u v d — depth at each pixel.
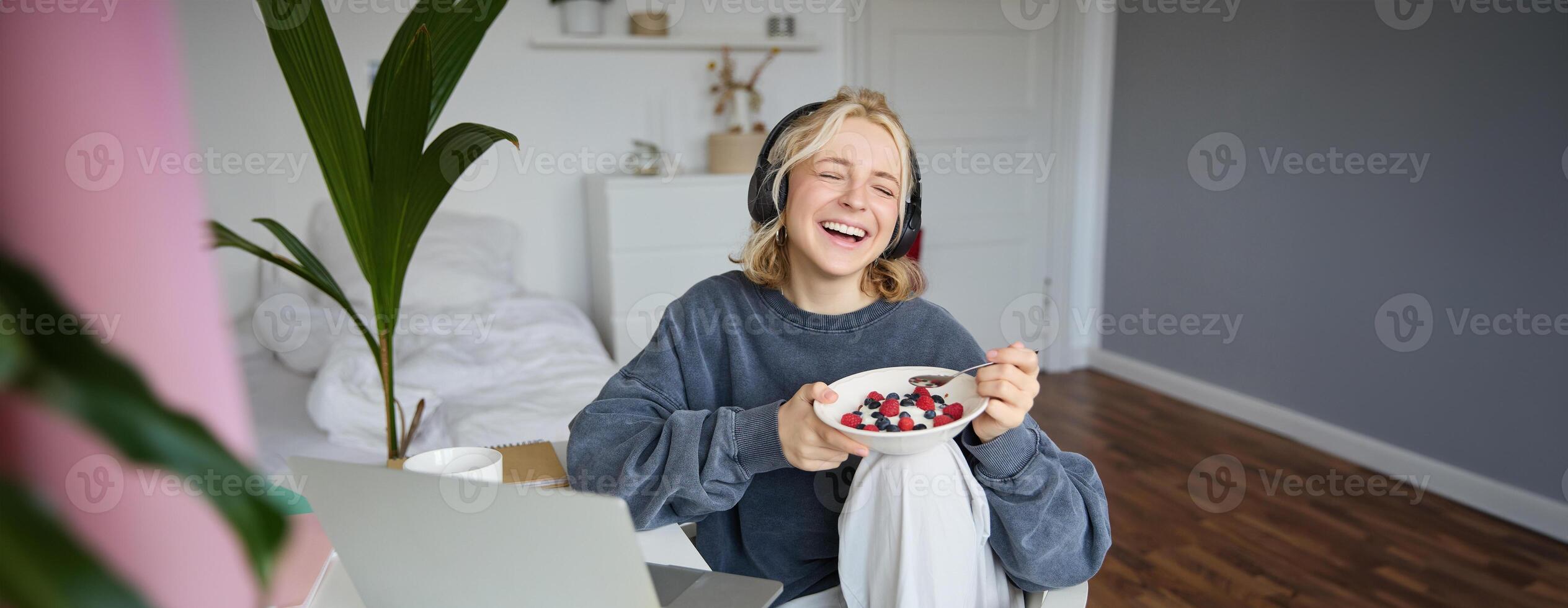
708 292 1.18
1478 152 2.62
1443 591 2.23
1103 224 4.11
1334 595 2.21
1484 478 2.70
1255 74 3.29
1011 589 1.04
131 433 0.23
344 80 1.18
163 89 0.54
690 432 1.01
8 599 0.20
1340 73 2.99
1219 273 3.55
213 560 0.58
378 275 1.31
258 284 2.91
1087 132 4.03
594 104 3.28
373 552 0.77
